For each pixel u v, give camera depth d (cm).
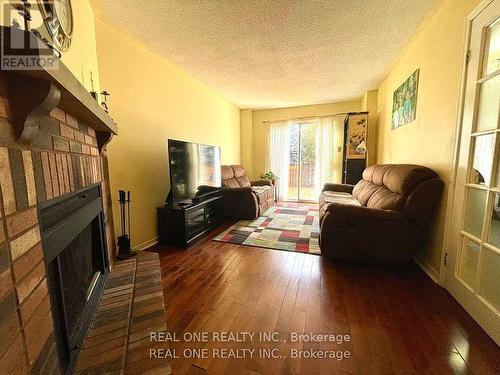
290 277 203
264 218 405
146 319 130
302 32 225
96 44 203
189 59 291
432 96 210
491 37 142
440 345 126
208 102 415
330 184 426
